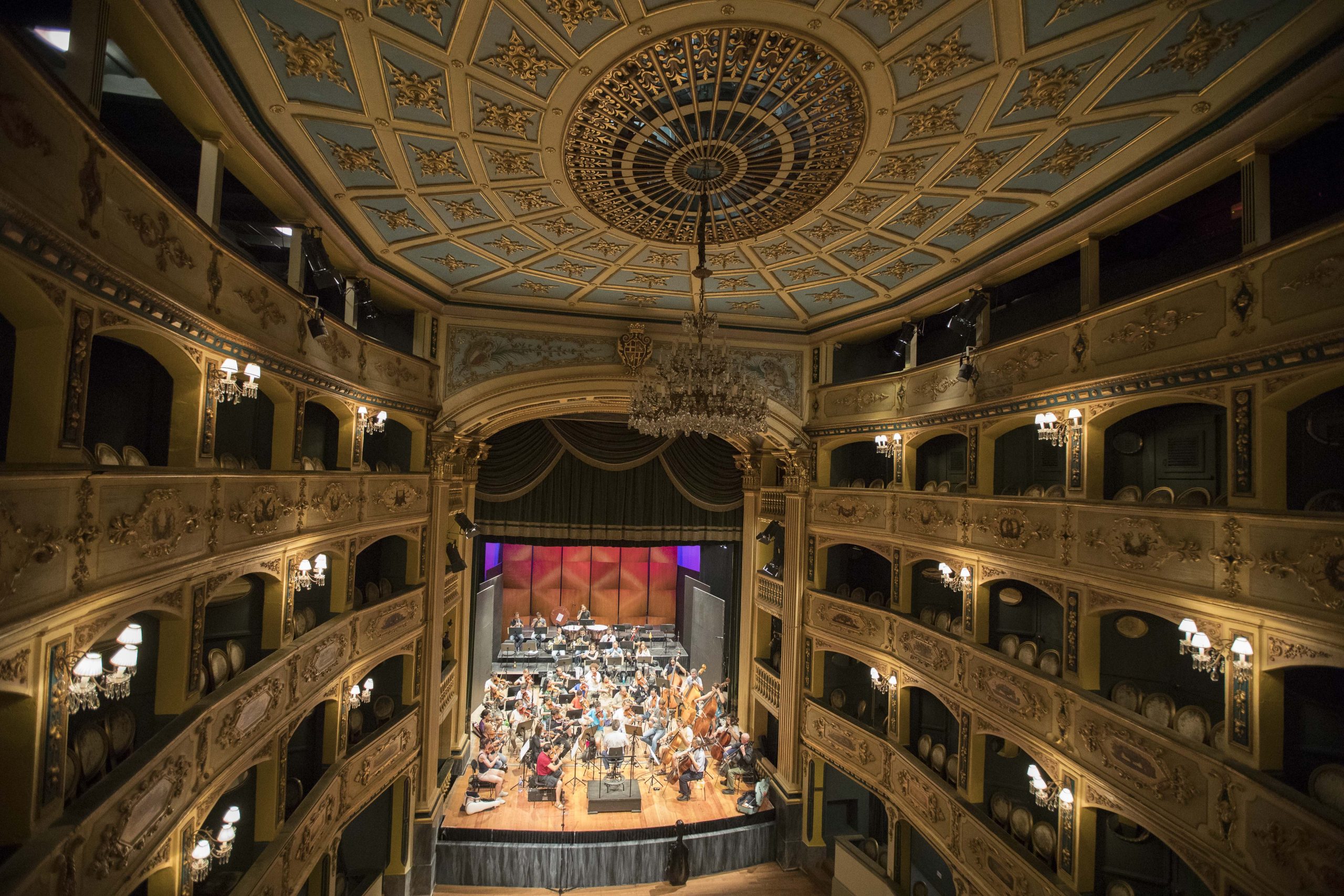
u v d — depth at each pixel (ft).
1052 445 36.70
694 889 49.62
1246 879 22.43
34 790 15.44
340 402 35.14
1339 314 20.17
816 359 54.44
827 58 20.58
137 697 22.72
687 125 24.27
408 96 22.91
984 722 36.94
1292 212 25.12
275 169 27.43
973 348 38.78
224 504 23.90
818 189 28.66
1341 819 19.76
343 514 34.88
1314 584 20.62
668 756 60.85
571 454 67.31
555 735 59.72
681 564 92.94
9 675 14.67
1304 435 23.63
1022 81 21.43
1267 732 22.63
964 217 31.63
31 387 15.75
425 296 45.29
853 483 52.65
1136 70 20.72
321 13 19.08
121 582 18.24
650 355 50.93
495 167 27.63
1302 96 21.01
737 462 68.23
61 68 22.29
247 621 29.60
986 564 37.50
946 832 38.78
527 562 91.30
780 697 56.54
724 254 37.01
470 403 48.52
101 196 16.81
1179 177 26.30
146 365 24.07
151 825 20.01
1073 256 37.22
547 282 43.60
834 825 54.60
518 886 48.75
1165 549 26.25
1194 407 29.12
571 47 20.42
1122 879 30.83
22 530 14.47
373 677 45.78
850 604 49.65
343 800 35.83
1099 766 29.30
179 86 21.35
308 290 38.55
